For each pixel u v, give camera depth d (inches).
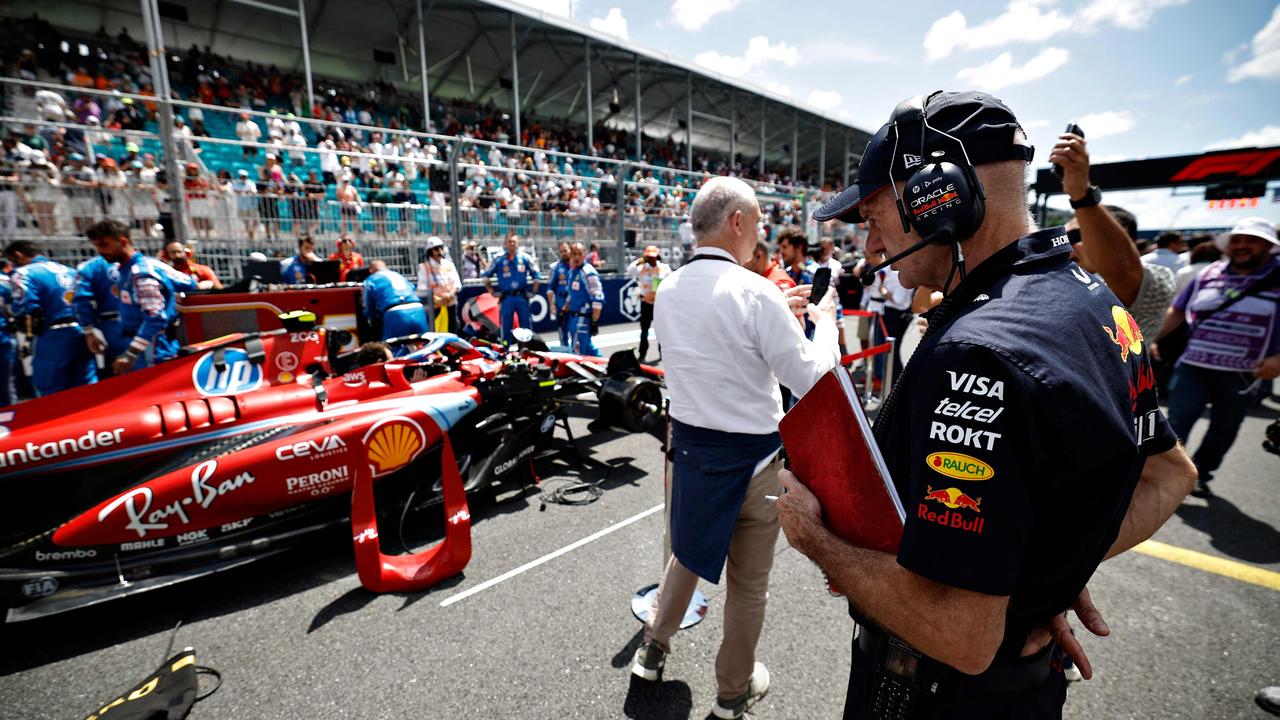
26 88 454.3
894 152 35.9
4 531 93.3
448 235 354.6
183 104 260.1
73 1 542.9
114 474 101.3
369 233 325.1
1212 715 80.5
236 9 577.0
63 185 241.8
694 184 525.0
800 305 78.2
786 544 127.6
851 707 42.8
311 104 509.0
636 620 100.7
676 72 749.9
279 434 114.7
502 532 132.1
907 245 37.1
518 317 323.9
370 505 110.6
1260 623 101.1
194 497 104.7
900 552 29.4
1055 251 32.2
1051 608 33.5
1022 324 28.8
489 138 738.8
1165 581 114.4
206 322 183.0
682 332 70.4
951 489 27.8
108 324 194.2
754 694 80.8
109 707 78.5
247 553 108.7
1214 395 152.8
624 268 431.5
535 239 387.9
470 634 96.7
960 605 27.8
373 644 94.3
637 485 159.2
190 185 272.4
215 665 89.5
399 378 136.3
